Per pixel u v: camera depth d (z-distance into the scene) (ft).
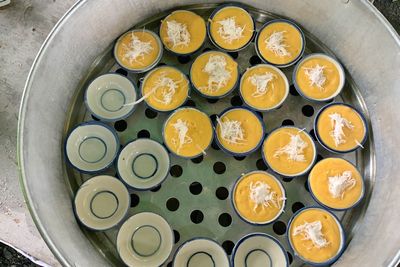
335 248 1.65
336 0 1.73
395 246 1.57
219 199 1.76
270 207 1.68
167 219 1.74
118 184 1.72
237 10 1.90
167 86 1.79
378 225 1.66
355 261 1.63
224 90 1.80
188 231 1.73
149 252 1.66
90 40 1.81
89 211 1.71
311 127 1.83
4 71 2.09
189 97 1.83
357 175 1.72
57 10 2.13
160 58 1.86
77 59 1.80
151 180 1.73
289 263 1.69
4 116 2.07
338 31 1.82
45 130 1.72
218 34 1.89
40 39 2.12
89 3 1.69
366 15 1.70
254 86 1.81
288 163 1.73
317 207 1.69
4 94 2.08
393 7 2.43
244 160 1.80
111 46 1.90
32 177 1.61
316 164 1.74
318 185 1.72
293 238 1.67
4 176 2.02
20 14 2.13
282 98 1.81
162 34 1.88
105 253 1.71
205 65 1.83
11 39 2.11
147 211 1.75
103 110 1.81
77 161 1.76
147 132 1.84
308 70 1.84
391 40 1.68
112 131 1.77
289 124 1.84
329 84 1.83
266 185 1.68
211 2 1.93
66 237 1.61
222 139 1.75
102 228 1.69
